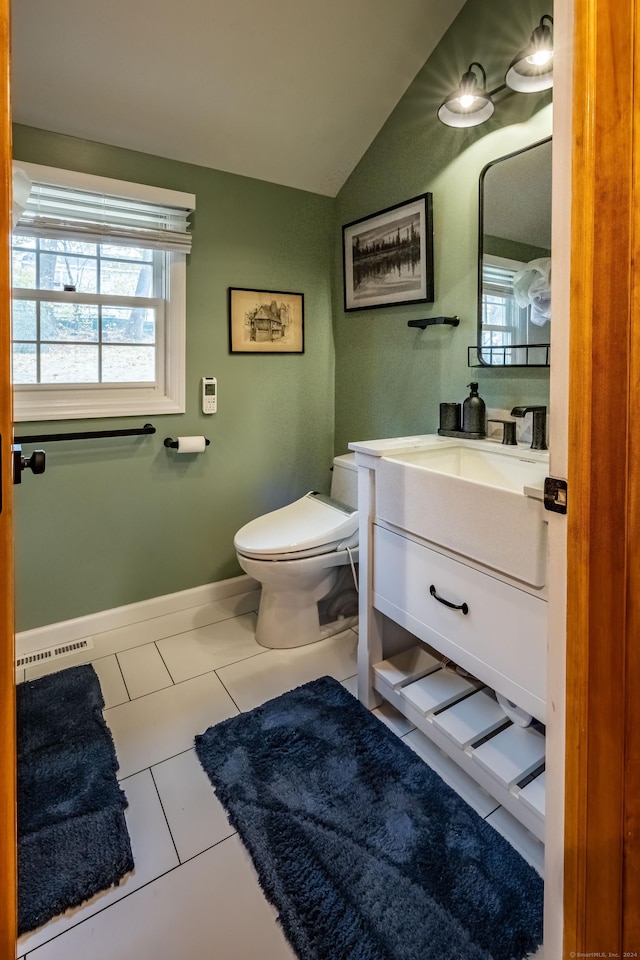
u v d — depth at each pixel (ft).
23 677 6.58
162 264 7.66
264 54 6.43
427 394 7.38
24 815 4.50
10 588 2.15
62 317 7.05
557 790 2.86
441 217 6.90
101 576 7.64
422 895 3.82
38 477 7.02
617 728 2.47
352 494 7.77
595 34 2.26
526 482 5.38
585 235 2.37
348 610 8.14
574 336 2.48
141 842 4.29
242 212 8.09
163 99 6.64
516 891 3.84
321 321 9.16
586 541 2.51
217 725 5.64
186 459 8.12
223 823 4.49
